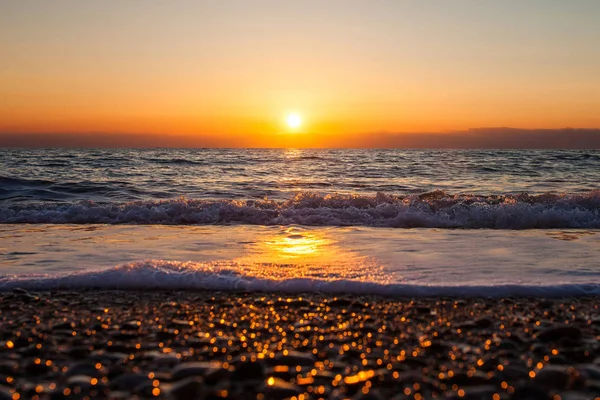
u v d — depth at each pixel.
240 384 2.50
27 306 4.02
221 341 3.21
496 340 3.22
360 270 5.25
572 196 10.83
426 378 2.59
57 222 9.47
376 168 27.47
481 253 6.23
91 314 3.82
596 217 9.27
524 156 38.12
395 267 5.41
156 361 2.85
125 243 7.04
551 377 2.56
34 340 3.20
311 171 25.73
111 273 4.79
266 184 18.47
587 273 5.14
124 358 2.89
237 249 6.55
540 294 4.40
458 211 9.49
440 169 26.45
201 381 2.49
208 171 25.58
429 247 6.67
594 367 2.74
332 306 4.05
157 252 6.35
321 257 5.98
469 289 4.45
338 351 3.02
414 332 3.40
